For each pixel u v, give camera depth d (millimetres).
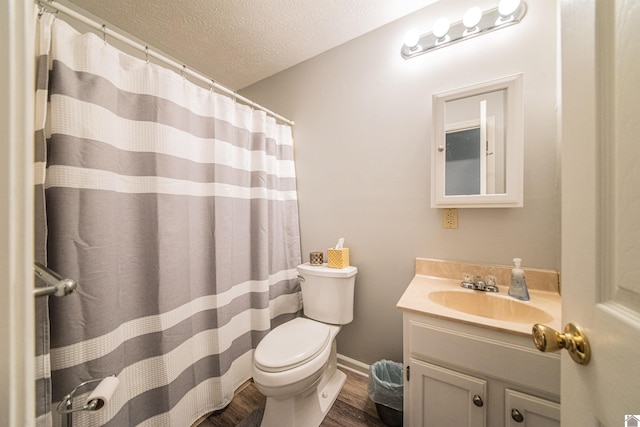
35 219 752
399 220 1448
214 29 1470
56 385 787
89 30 1363
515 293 1021
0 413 269
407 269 1428
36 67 773
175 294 1113
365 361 1577
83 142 840
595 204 351
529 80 1103
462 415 856
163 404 1056
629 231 292
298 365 1059
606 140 332
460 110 1214
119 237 971
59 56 795
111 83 927
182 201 1158
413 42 1300
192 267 1224
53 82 791
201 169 1286
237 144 1473
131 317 1012
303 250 1860
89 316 840
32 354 284
